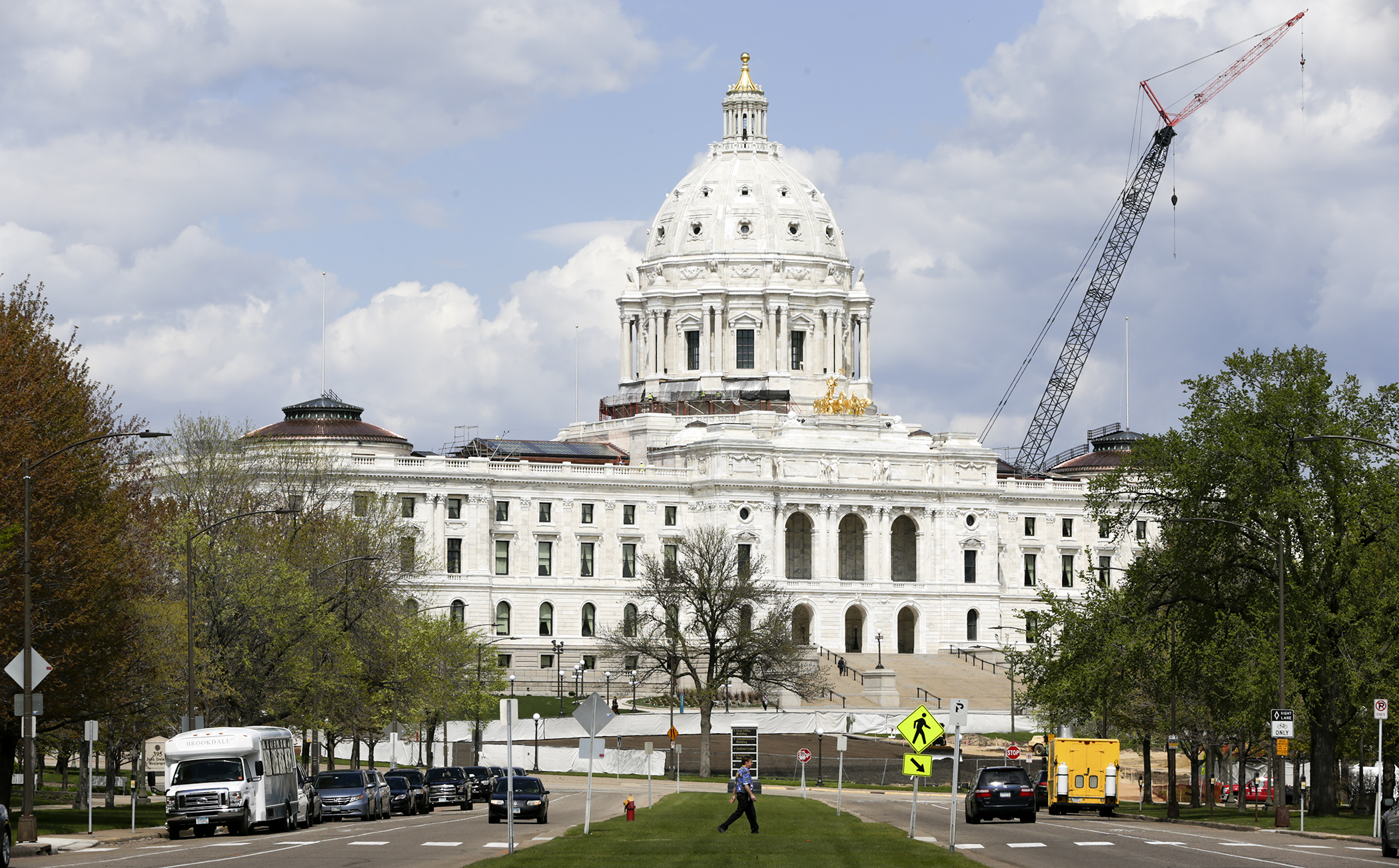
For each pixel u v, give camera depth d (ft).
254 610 364.99
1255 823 318.45
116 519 311.06
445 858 212.23
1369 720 337.72
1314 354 345.10
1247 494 336.29
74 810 342.64
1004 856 217.56
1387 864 207.72
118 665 309.42
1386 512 330.34
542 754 577.84
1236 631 340.18
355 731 426.51
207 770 269.44
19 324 302.04
